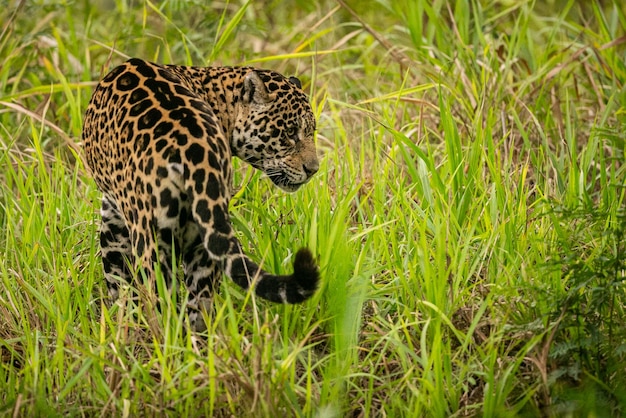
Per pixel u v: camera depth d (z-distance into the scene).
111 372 9.58
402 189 12.02
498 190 11.86
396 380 9.45
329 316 10.32
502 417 9.06
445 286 10.29
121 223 11.10
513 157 14.52
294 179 11.77
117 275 11.25
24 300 11.06
